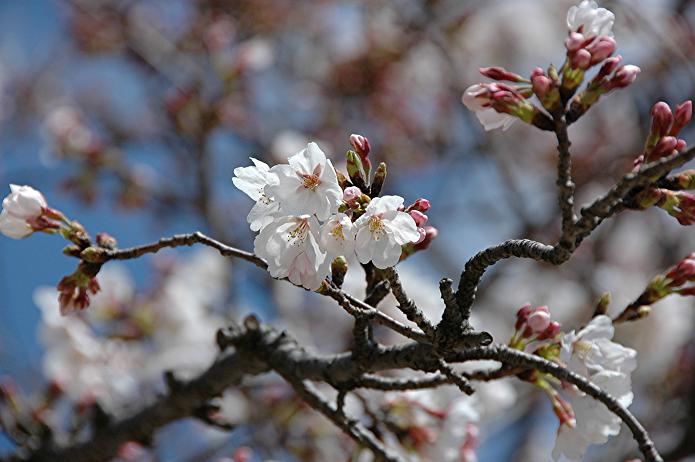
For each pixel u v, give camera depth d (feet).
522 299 40.68
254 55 36.58
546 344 14.98
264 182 13.11
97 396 26.78
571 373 13.52
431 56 48.57
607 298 15.72
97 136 39.55
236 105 39.83
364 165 13.65
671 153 13.37
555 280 41.24
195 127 36.32
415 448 18.69
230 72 36.17
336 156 47.44
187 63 41.29
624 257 44.09
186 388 20.01
